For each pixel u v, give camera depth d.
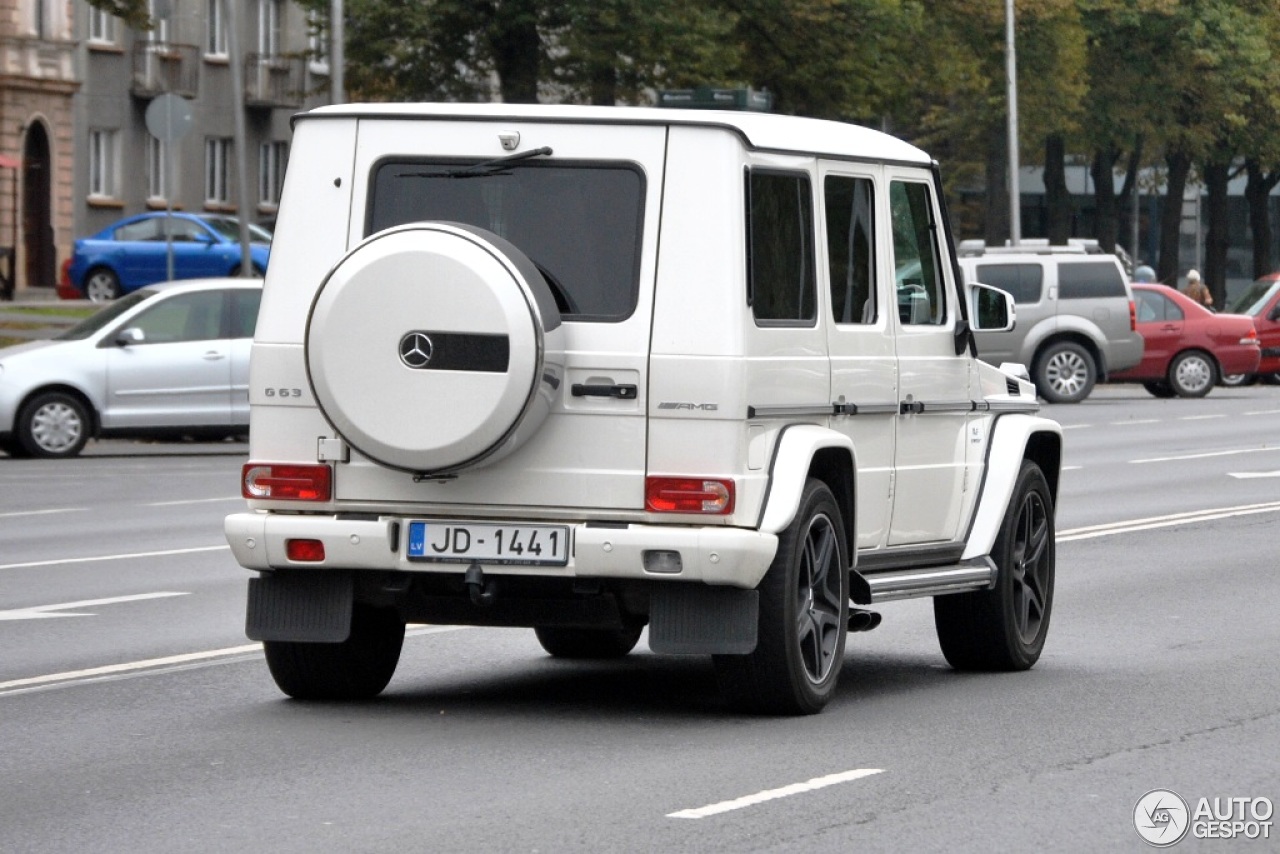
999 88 93.50
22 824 12.08
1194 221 155.12
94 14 93.50
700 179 15.12
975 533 18.23
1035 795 13.02
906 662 19.23
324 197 15.76
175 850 11.43
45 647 19.41
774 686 15.45
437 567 15.17
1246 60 105.25
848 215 16.66
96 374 43.91
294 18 105.06
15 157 88.44
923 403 17.55
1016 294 62.25
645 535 14.79
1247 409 60.31
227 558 26.97
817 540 15.87
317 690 16.50
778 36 75.25
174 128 52.59
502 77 68.56
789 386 15.55
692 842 11.64
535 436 15.09
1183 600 23.42
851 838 11.78
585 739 14.88
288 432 15.55
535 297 14.73
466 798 12.80
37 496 35.94
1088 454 44.91
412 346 14.77
